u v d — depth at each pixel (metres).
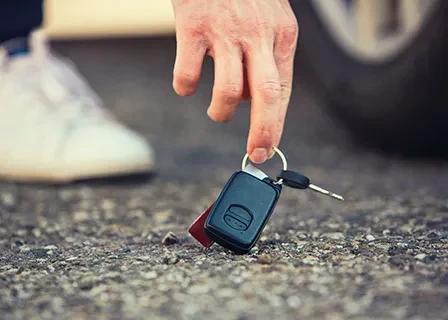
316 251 1.10
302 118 2.85
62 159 1.83
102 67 3.69
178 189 1.82
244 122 2.92
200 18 1.11
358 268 1.00
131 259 1.09
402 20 2.03
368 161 2.22
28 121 1.90
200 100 3.21
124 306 0.88
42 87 1.95
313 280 0.95
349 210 1.49
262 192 1.09
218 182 1.91
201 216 1.10
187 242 1.20
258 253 1.09
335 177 1.95
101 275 1.01
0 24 1.89
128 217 1.50
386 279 0.94
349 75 2.29
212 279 0.96
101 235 1.33
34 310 0.88
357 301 0.87
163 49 3.92
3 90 1.95
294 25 1.14
